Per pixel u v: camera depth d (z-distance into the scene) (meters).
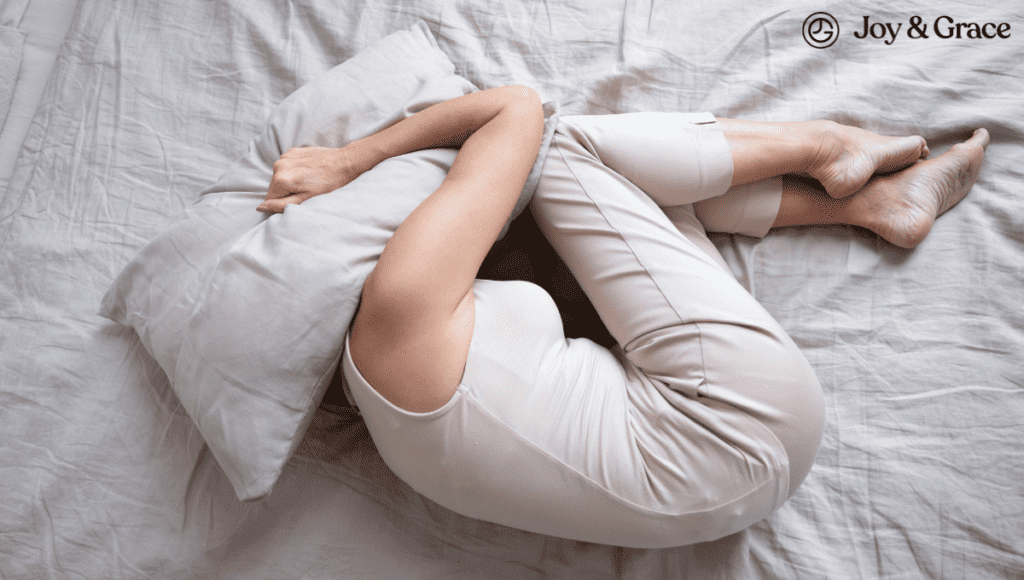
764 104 1.14
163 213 1.08
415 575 0.91
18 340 0.96
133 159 1.10
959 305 1.01
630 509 0.76
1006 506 0.91
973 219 1.05
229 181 0.91
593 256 0.84
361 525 0.92
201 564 0.89
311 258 0.74
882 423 0.98
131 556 0.88
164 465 0.91
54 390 0.93
